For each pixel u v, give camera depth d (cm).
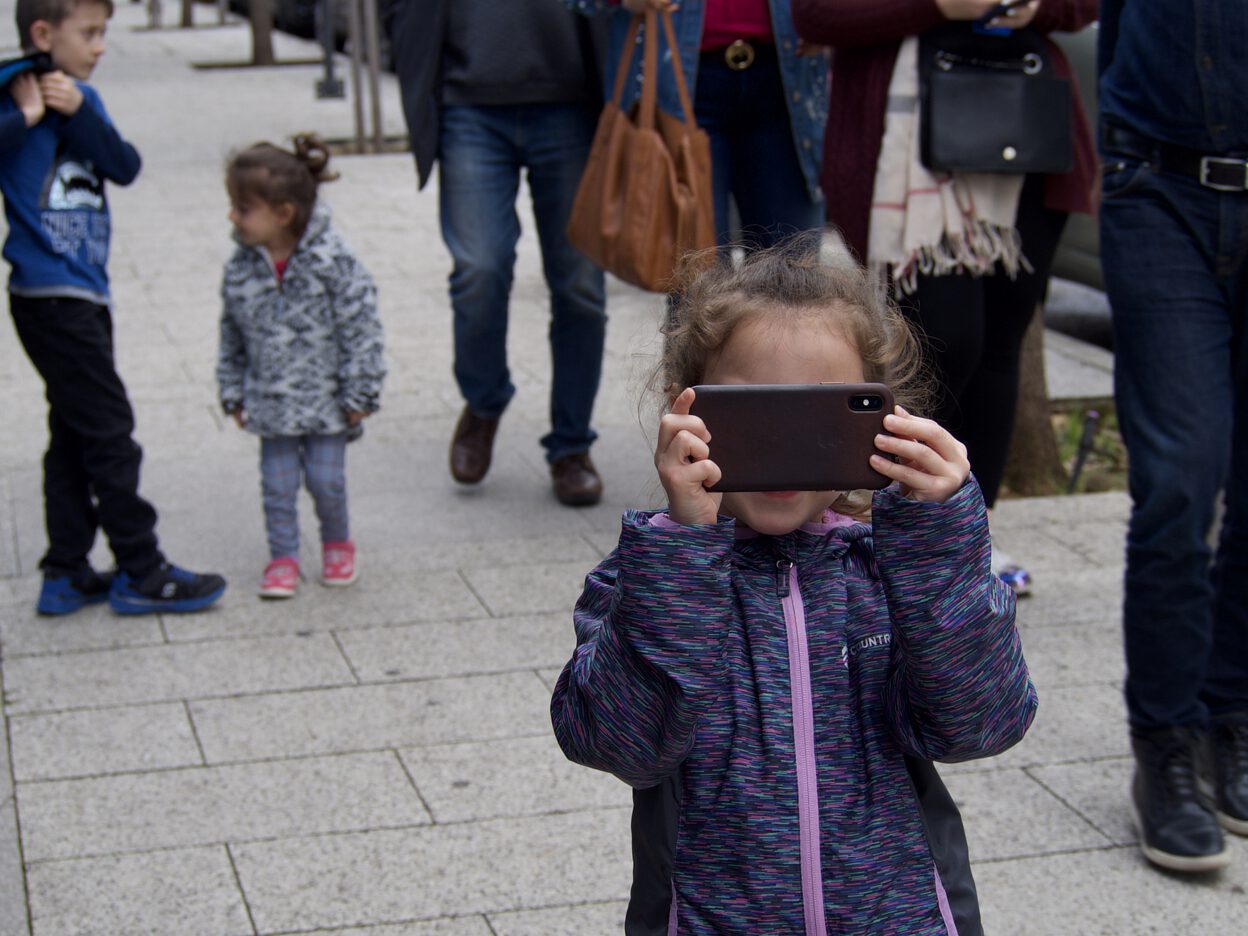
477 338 521
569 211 512
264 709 384
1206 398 309
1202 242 310
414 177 1215
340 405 451
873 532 176
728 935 179
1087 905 304
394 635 427
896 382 207
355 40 1334
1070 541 500
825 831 178
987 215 384
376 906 301
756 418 173
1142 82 311
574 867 315
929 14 374
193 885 308
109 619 440
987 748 177
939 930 181
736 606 184
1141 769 321
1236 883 313
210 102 1678
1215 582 342
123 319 791
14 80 408
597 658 176
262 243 442
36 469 568
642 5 446
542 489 550
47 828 329
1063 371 702
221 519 520
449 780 349
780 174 473
